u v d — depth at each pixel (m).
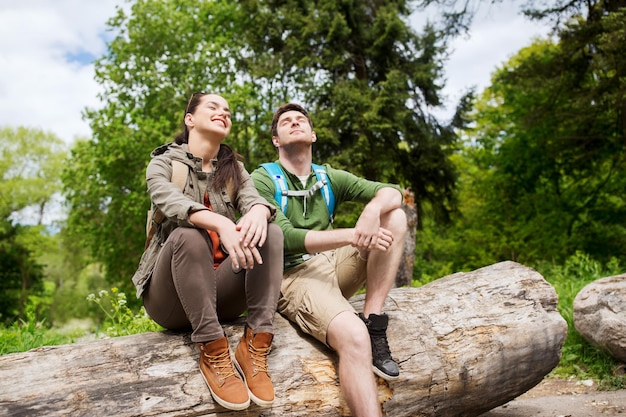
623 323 4.89
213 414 2.61
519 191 20.61
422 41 17.55
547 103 16.55
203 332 2.57
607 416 3.96
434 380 3.16
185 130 3.02
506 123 21.16
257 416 2.69
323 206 3.27
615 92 14.00
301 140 3.23
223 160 2.93
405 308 3.40
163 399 2.57
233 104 17.44
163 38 19.41
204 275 2.59
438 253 22.88
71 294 31.28
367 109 16.38
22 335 5.27
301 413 2.80
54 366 2.58
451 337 3.35
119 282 20.59
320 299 2.92
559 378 5.30
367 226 2.93
